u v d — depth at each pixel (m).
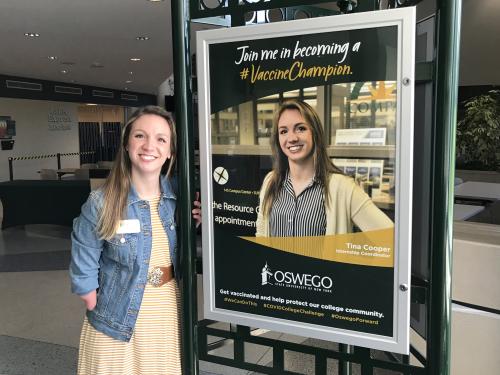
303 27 1.49
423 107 1.53
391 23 1.39
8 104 14.71
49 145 16.70
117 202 1.80
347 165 1.50
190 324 1.85
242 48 1.59
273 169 1.61
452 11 1.36
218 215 1.72
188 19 1.72
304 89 1.53
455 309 2.23
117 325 1.84
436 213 1.43
